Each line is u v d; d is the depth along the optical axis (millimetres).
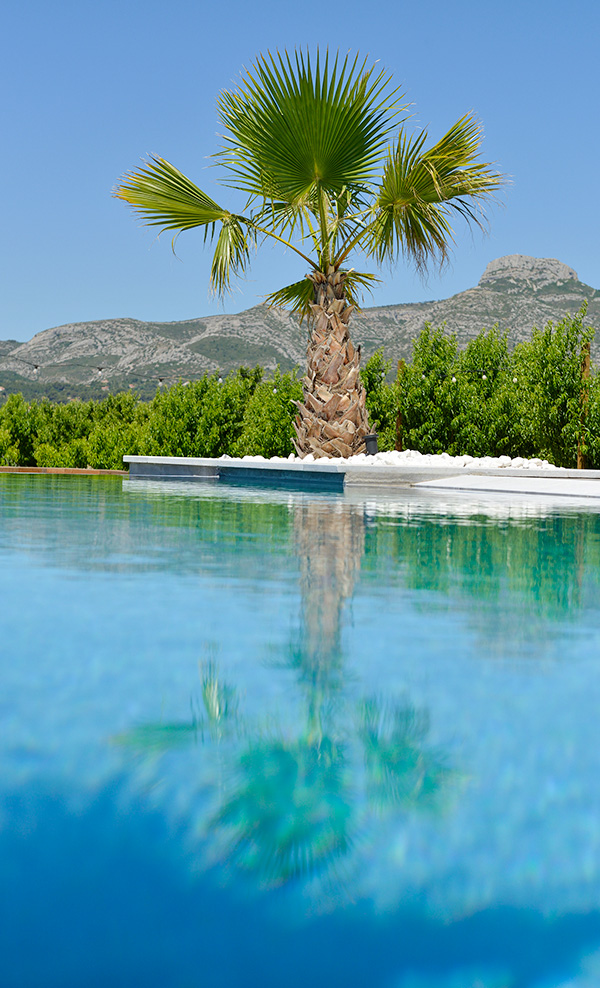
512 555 3238
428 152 9305
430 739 1183
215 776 1039
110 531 3959
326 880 826
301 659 1613
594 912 801
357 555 3188
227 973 699
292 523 4480
